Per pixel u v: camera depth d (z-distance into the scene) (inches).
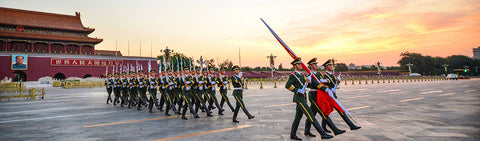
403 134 188.5
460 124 222.4
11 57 1750.7
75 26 2393.0
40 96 639.8
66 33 2309.3
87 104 456.8
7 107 410.0
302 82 180.5
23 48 2068.2
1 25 2017.7
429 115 273.6
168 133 206.2
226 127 225.0
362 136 184.1
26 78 1796.3
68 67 1935.3
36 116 308.7
